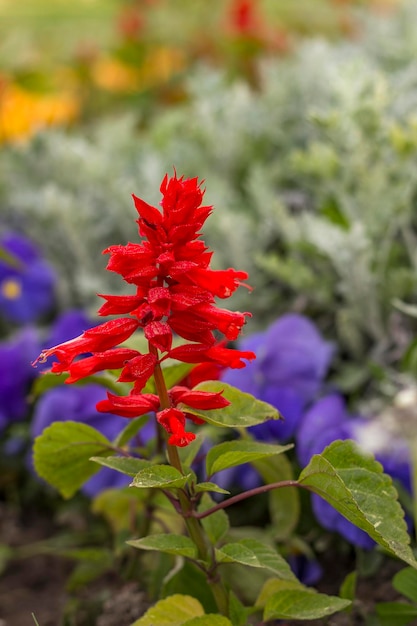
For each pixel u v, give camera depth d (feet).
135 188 3.57
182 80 5.78
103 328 1.76
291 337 2.72
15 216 4.14
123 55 6.00
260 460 2.21
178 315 1.76
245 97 3.92
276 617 1.94
